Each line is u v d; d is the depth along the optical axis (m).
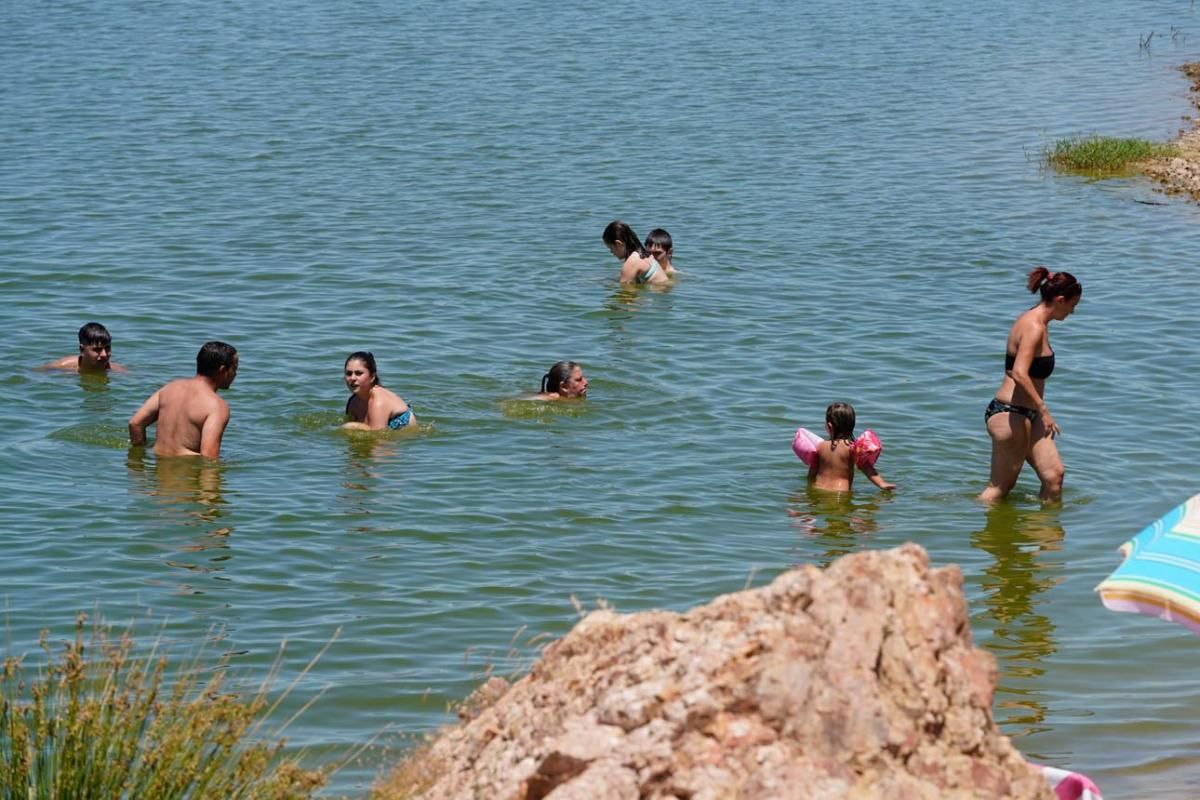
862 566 6.57
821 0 66.81
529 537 14.27
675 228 28.61
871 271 25.69
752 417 18.27
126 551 13.63
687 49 52.72
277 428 17.58
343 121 39.19
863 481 16.28
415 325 21.97
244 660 11.22
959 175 33.66
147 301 22.88
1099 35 56.16
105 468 16.09
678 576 13.31
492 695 8.30
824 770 5.99
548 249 26.83
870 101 42.88
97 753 6.83
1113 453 17.03
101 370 19.38
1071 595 13.16
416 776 7.66
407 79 46.12
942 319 22.77
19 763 6.79
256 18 60.16
